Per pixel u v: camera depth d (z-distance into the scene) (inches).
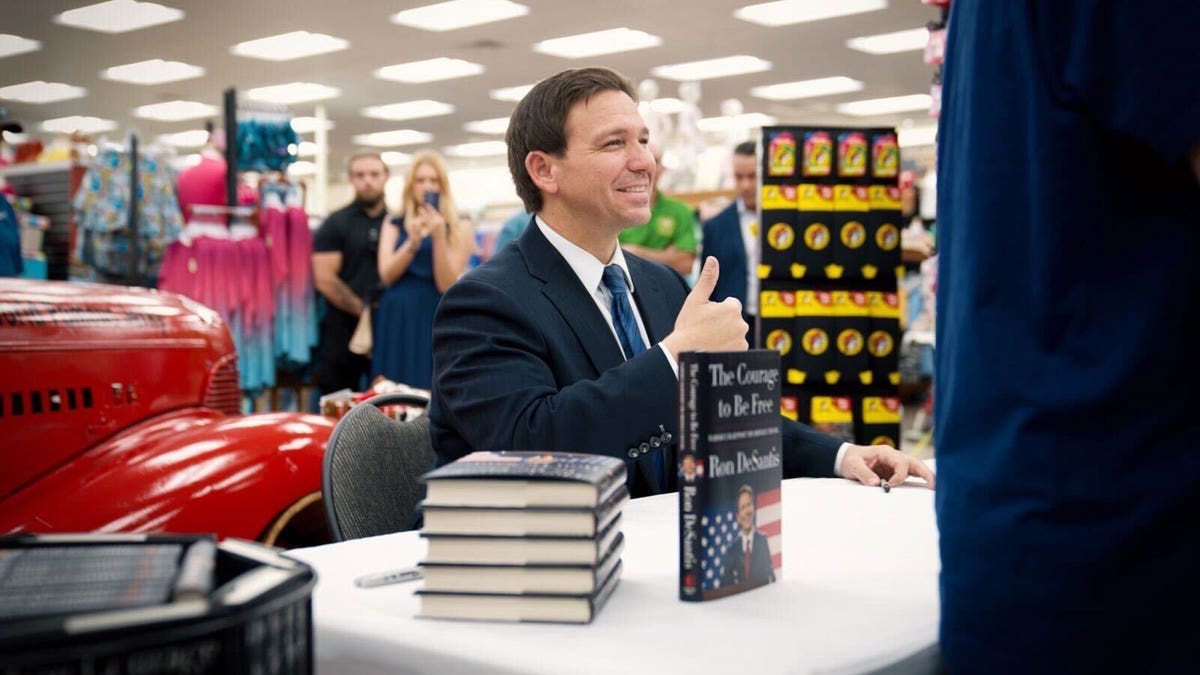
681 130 262.5
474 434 65.7
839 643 36.7
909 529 56.6
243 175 210.5
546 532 39.1
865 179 173.9
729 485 42.8
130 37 437.1
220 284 202.5
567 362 69.5
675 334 63.1
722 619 39.5
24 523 87.0
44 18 408.2
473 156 739.4
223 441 94.7
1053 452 33.9
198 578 27.0
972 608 35.3
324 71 498.3
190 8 396.2
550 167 72.8
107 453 94.2
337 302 212.5
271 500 93.4
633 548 51.9
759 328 175.5
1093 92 32.7
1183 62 30.9
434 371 70.9
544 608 39.1
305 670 29.9
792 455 76.3
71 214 215.9
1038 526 34.0
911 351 309.6
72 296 96.6
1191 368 33.4
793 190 173.0
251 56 469.7
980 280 35.9
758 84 534.9
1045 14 34.0
